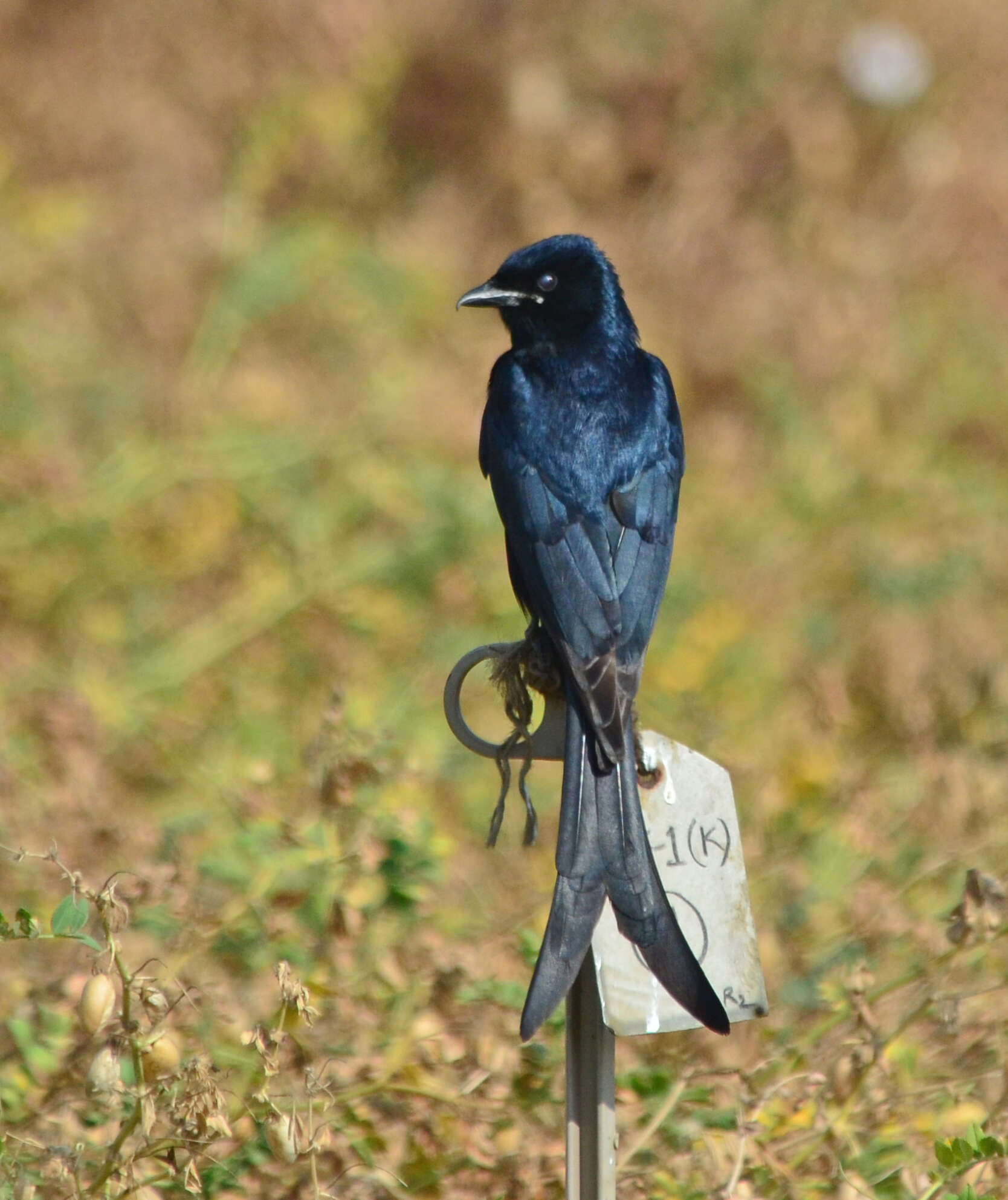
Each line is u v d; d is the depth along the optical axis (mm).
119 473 15859
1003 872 10453
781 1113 8344
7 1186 6957
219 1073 7219
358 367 18531
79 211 19391
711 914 7145
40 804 10961
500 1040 8383
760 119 23781
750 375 19969
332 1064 8172
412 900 8961
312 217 21172
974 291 21891
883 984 9680
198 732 13656
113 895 6703
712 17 24875
